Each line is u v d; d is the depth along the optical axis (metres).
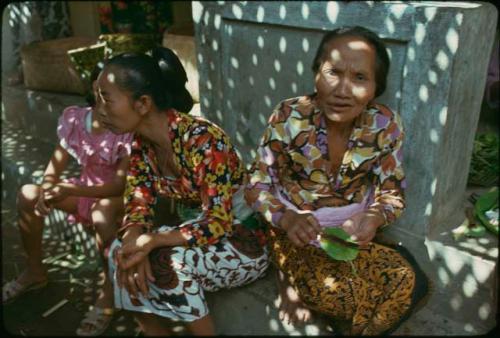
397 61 2.08
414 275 1.76
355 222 1.78
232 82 2.82
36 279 2.66
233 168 2.02
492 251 2.04
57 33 4.52
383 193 1.86
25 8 4.30
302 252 1.88
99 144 2.37
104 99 1.79
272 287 2.09
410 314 1.79
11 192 3.64
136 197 2.00
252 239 1.99
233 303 2.13
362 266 1.81
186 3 5.54
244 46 2.68
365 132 1.79
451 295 2.12
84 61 3.50
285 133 1.84
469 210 2.32
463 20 1.85
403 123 2.12
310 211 1.89
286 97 2.59
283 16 2.42
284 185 1.95
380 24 2.07
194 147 1.85
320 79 1.69
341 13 2.19
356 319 1.78
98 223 2.29
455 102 2.01
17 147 3.78
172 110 1.89
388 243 1.95
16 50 4.39
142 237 1.78
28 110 3.97
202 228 1.83
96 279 2.79
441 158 2.05
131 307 1.86
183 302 1.78
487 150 2.62
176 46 3.17
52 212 3.21
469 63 2.00
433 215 2.15
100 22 5.36
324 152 1.83
